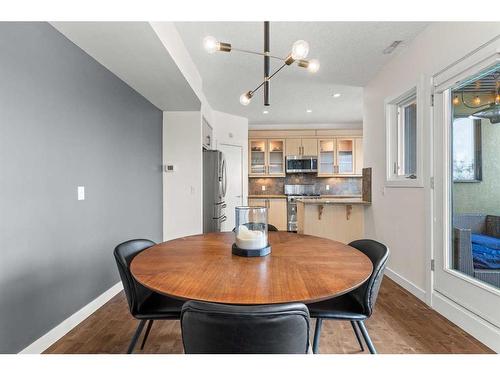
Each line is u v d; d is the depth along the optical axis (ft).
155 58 7.55
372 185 11.53
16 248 5.21
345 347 5.88
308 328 2.90
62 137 6.39
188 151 12.87
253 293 3.18
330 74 11.19
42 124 5.81
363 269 4.06
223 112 17.35
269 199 20.34
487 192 6.36
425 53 7.99
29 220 5.49
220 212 14.48
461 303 6.72
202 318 2.71
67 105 6.55
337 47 9.00
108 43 6.76
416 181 8.39
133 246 5.50
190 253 4.96
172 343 6.02
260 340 2.69
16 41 5.18
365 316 4.58
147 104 11.23
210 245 5.59
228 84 12.41
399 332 6.47
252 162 20.93
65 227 6.52
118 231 8.97
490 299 5.93
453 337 6.25
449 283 7.13
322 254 4.89
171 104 11.85
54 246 6.17
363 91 12.61
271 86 12.64
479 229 6.55
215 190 14.01
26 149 5.41
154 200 11.99
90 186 7.47
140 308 4.82
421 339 6.17
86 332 6.53
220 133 17.26
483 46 5.98
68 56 6.56
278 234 6.82
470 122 6.76
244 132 18.75
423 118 8.13
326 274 3.84
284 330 2.71
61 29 6.14
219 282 3.53
